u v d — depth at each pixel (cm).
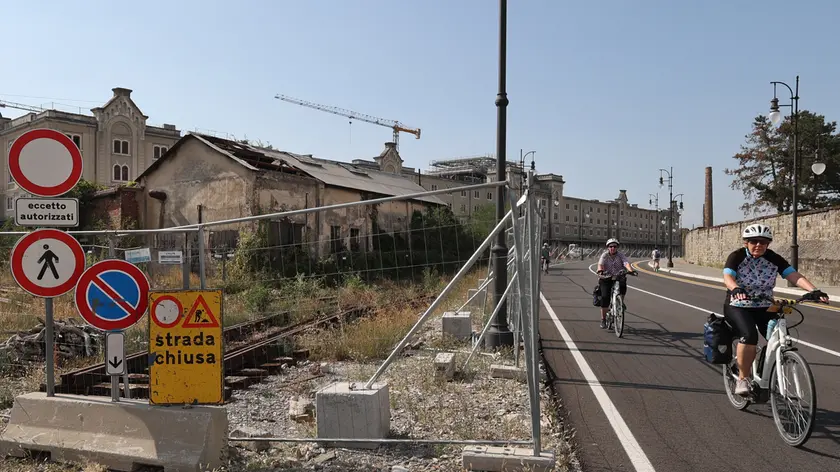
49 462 467
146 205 2852
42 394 502
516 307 766
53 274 494
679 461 461
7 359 791
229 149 2770
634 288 2447
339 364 833
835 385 702
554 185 10525
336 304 915
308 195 2809
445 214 1127
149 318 459
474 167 10144
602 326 1188
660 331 1158
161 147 6072
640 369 797
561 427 538
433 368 737
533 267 468
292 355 852
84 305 473
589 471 441
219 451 452
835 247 2795
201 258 527
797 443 485
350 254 927
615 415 582
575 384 711
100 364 735
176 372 457
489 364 805
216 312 459
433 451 479
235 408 618
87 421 470
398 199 520
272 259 937
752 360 534
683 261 6612
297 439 486
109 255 551
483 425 544
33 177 486
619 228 12269
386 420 520
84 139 5559
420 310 933
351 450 483
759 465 452
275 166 2844
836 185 5462
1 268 1617
